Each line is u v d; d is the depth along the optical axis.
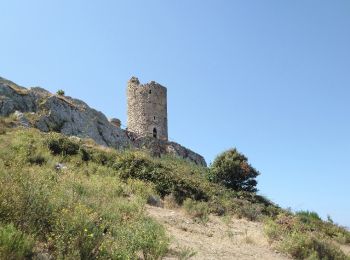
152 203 18.12
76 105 44.34
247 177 30.64
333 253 14.38
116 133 45.44
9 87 38.03
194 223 15.58
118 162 24.41
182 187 23.09
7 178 9.79
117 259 7.82
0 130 26.91
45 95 40.41
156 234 9.73
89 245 7.66
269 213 23.86
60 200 9.62
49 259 7.46
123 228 9.79
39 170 15.26
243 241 14.07
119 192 17.00
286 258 12.98
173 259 9.62
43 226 8.45
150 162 25.53
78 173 18.62
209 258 10.66
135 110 52.34
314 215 26.39
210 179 30.34
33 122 35.19
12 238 6.93
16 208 8.30
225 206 21.52
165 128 53.66
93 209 10.77
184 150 51.62
